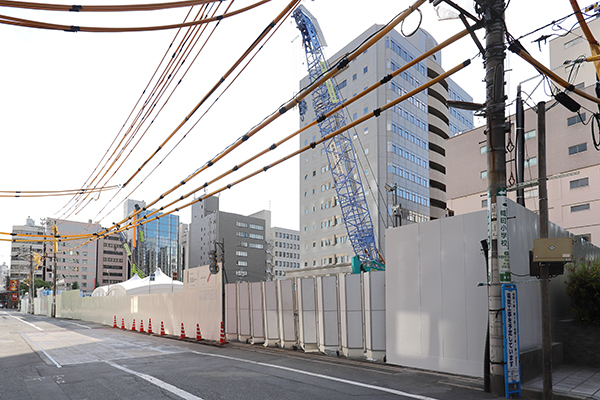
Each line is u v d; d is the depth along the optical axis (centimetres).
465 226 1187
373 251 4125
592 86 3984
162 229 19625
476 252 1153
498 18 967
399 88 7131
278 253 15375
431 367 1233
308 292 1716
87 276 16988
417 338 1282
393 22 952
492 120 993
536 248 904
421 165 7369
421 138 7475
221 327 2102
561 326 1309
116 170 2081
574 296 1277
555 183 4159
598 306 1218
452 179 5047
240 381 1118
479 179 4800
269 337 1914
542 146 977
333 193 7462
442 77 983
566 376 1090
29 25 736
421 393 948
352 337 1517
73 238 2986
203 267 2397
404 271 1341
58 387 1097
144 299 3222
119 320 3759
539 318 1194
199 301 2416
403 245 1353
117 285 5488
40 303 8231
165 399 938
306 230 7912
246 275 14162
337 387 1023
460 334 1168
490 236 983
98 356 1702
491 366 944
